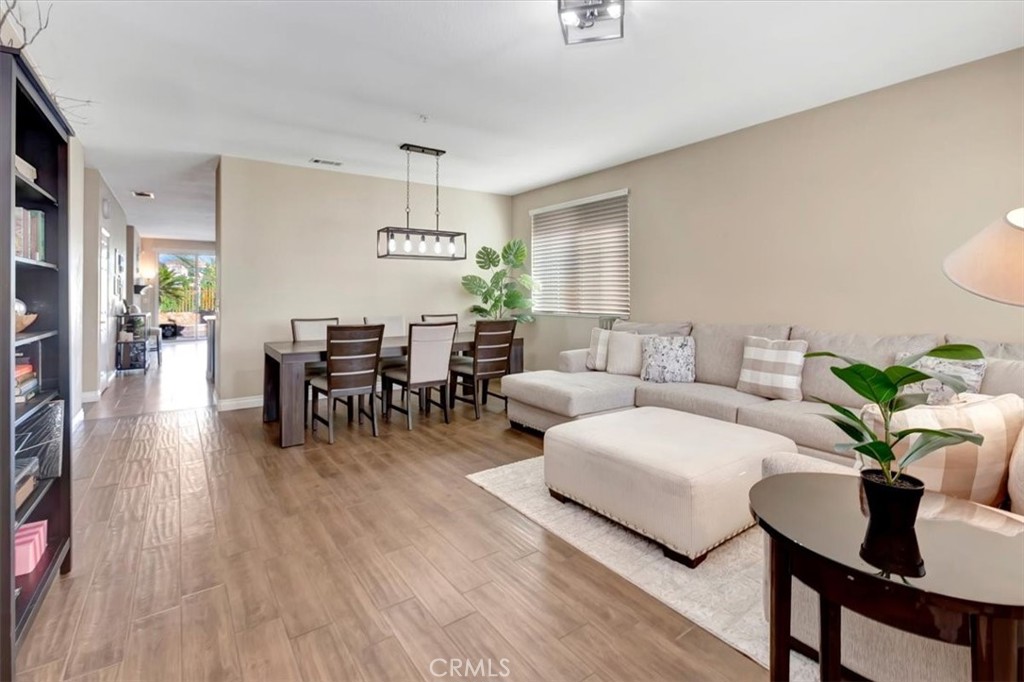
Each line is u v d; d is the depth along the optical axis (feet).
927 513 3.57
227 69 9.53
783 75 9.76
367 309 18.39
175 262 44.70
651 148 14.58
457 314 20.57
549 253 19.89
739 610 5.67
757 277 12.66
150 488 9.30
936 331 9.70
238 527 7.73
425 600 5.88
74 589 6.04
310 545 7.18
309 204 17.03
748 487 7.04
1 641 4.40
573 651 5.04
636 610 5.69
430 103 11.19
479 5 7.47
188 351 34.45
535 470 10.33
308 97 10.89
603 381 12.69
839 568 2.95
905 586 2.73
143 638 5.18
